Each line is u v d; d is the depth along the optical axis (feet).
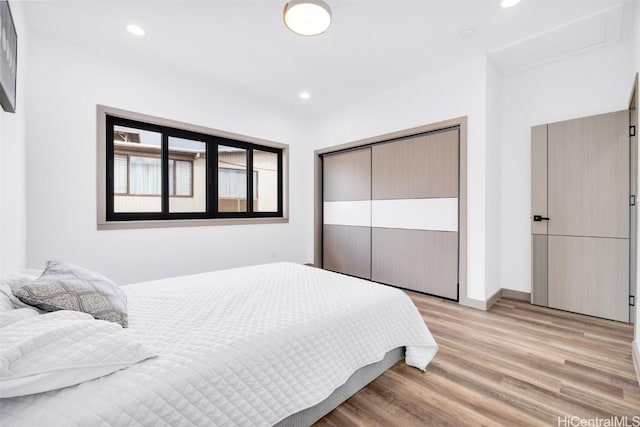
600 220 8.87
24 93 7.61
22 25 7.08
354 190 13.89
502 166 10.95
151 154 10.93
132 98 9.89
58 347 2.73
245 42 8.72
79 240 8.90
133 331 3.93
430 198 11.13
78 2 7.01
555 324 8.35
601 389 5.28
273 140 14.08
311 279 6.92
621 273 8.54
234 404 3.34
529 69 10.40
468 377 5.70
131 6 7.17
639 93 6.30
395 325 5.78
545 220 9.84
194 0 6.97
